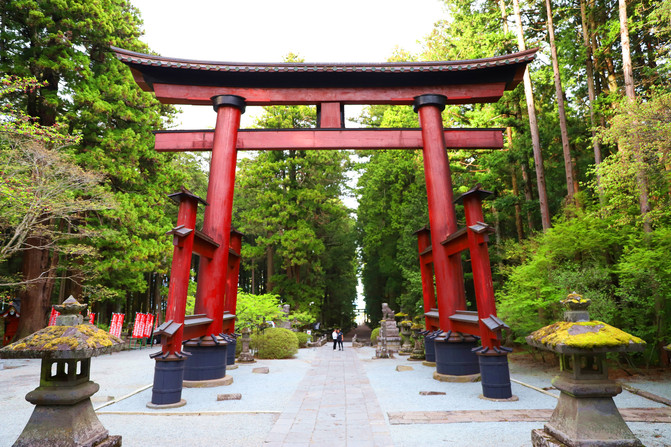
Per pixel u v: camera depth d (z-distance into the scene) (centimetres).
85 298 2370
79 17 1870
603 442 373
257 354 1677
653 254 943
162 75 1187
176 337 782
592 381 399
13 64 1761
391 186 3019
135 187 2202
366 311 4594
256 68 1174
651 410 666
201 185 3603
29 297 1772
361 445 495
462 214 2420
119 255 1953
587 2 1758
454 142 1266
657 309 985
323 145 1238
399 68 1191
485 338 805
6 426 629
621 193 1088
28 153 1373
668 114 873
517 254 1483
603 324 413
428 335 1323
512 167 2019
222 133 1180
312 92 1246
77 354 368
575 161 2020
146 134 2217
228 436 546
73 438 365
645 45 1736
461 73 1220
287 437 532
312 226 3428
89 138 1917
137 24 2369
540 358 1359
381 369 1265
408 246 2414
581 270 1141
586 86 2022
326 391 873
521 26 1788
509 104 2139
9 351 369
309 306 3278
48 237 1817
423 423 600
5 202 1370
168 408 718
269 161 3350
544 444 416
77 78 1888
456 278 1109
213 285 1066
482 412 661
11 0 1723
